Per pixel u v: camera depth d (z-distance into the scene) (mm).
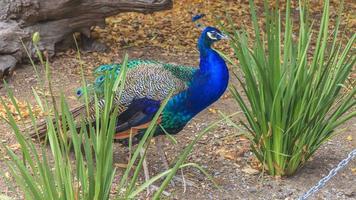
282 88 7004
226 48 12297
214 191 7234
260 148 7480
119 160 7836
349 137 8805
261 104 7184
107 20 13453
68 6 10930
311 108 7129
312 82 7105
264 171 7637
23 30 10734
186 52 12172
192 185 7316
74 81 10352
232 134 8703
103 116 5137
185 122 7152
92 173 4992
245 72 7105
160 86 6918
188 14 14383
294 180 7527
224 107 9680
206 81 6980
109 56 11609
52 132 5066
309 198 7148
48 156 7605
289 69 7039
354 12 15555
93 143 5125
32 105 9242
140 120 6965
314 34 13523
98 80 7273
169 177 5121
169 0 11078
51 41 11125
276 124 7184
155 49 12203
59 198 5008
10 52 10422
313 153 7922
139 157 7980
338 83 7172
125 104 6930
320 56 7062
